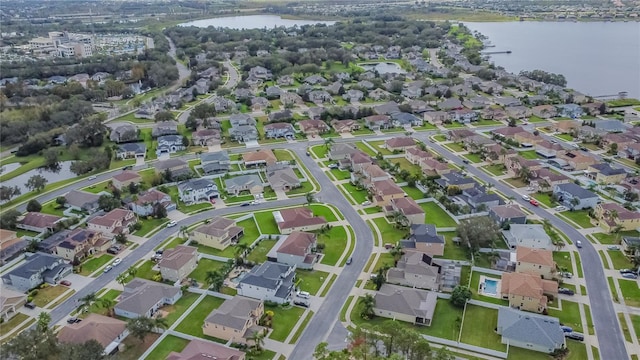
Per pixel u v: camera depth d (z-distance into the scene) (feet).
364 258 495.41
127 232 550.77
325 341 382.22
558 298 430.20
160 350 374.43
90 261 498.69
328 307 422.82
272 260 493.36
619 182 653.71
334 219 575.79
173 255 477.36
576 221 563.48
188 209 607.78
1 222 559.79
